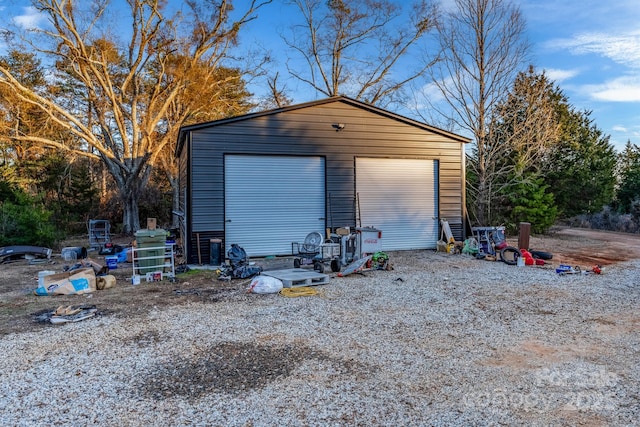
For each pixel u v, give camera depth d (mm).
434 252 11305
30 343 4395
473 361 3840
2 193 15312
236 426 2750
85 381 3459
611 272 8484
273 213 10453
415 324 4980
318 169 10828
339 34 24000
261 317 5297
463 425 2752
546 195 16375
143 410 2969
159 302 6148
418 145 11656
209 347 4238
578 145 19547
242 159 10211
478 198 14852
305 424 2764
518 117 15406
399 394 3186
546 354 4016
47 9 16469
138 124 20516
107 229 14883
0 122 16625
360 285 7203
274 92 25031
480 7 14188
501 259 9664
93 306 5824
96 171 27422
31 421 2832
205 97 20281
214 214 9906
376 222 11359
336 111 10938
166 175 24750
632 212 20031
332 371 3621
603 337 4508
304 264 8781
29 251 11188
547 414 2889
